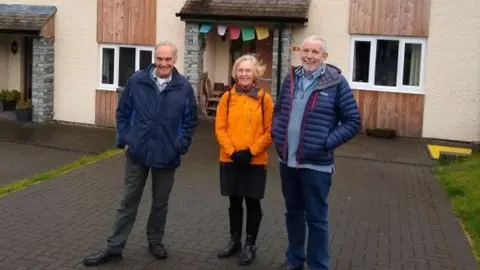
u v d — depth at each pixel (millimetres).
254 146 5250
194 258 5566
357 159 10789
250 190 5359
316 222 4977
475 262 5719
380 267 5531
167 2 14422
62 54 15312
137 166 5320
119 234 5398
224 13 13422
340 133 4820
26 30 14820
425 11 12797
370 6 13156
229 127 5391
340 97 4863
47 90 15281
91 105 15258
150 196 7723
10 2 15484
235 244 5637
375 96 13328
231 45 14914
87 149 12125
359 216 7195
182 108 5340
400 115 13195
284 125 4977
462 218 7203
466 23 12586
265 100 5375
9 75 16547
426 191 8594
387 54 13258
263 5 13422
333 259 5695
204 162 10148
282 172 5105
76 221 6609
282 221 6855
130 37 14789
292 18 13109
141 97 5289
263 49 14734
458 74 12758
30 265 5266
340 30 13383
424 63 12961
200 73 14266
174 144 5324
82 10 15055
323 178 4902
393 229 6719
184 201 7574
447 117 12914
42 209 7043
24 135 13516
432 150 11859
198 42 14000
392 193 8414
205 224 6629
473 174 9156
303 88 4934
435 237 6469
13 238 5961
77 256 5527
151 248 5594
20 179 9328
